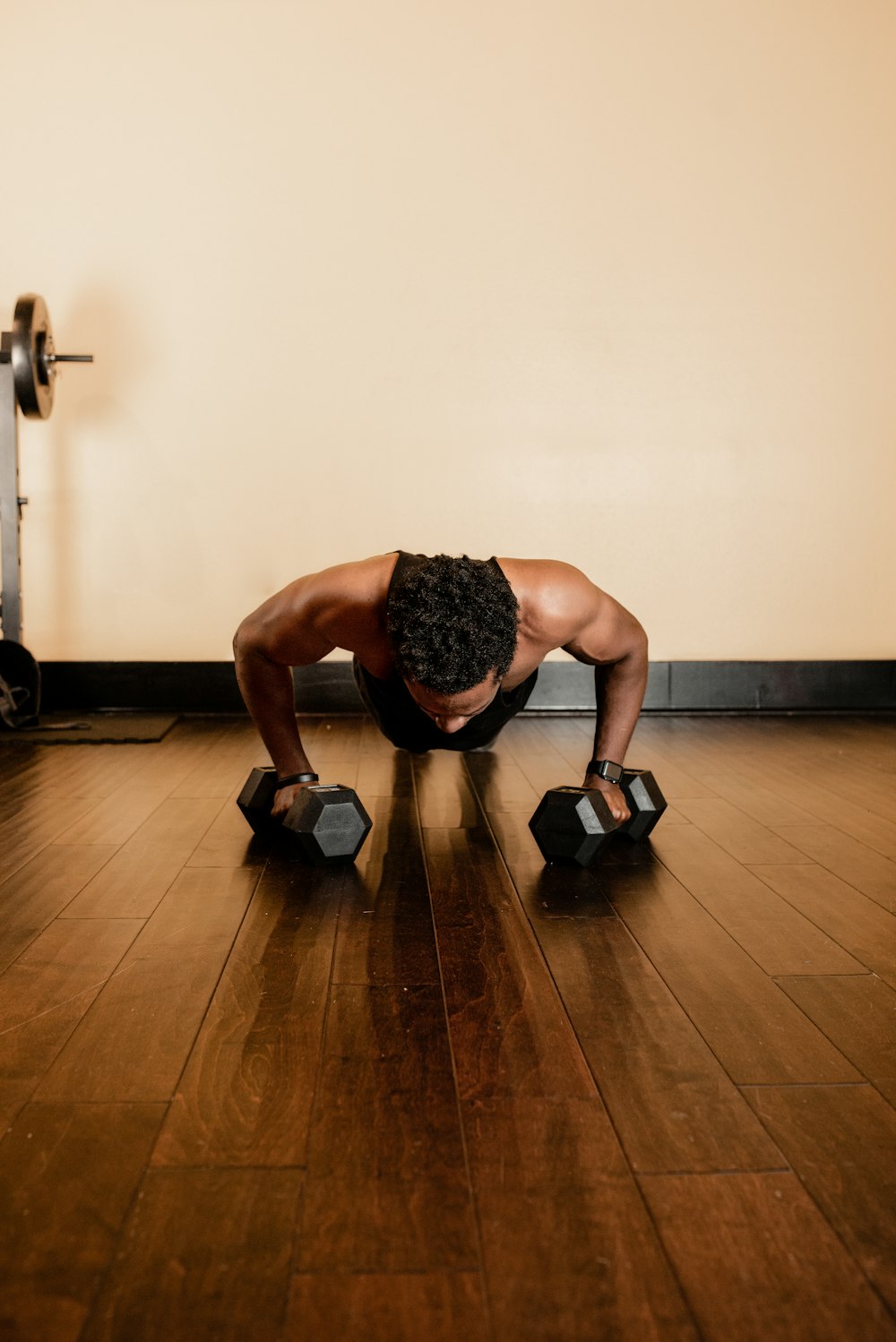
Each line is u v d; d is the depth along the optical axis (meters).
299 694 3.69
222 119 3.60
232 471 3.68
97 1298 0.72
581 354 3.72
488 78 3.64
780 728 3.50
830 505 3.83
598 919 1.54
